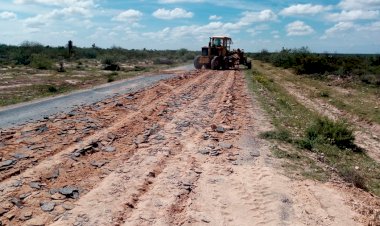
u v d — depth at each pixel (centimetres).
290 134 1034
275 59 4662
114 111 1255
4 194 588
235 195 621
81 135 937
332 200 614
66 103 1401
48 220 517
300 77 3094
